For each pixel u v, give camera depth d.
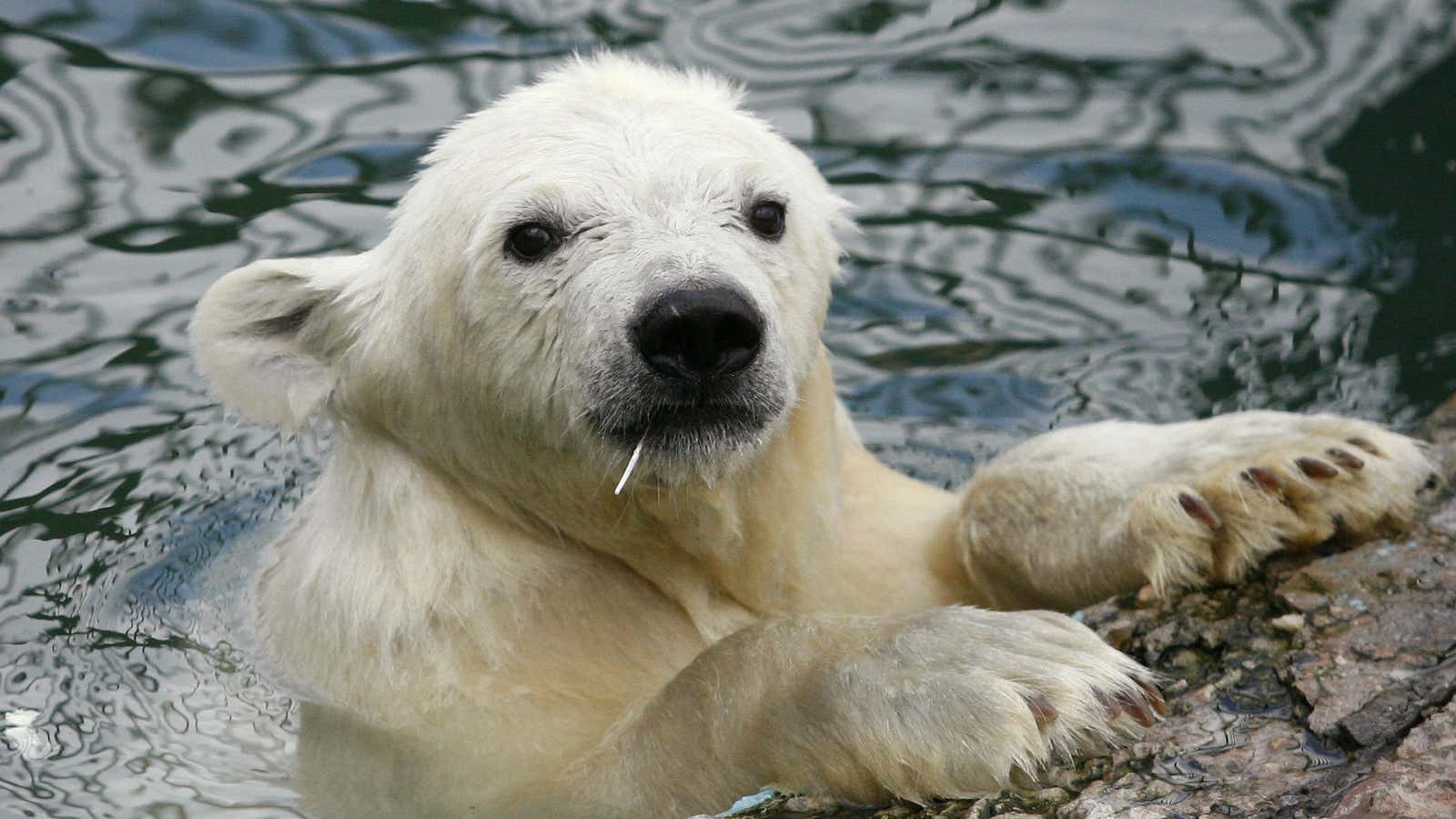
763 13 21.28
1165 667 10.40
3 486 14.29
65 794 10.79
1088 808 8.84
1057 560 11.45
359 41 20.17
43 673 12.18
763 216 11.11
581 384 10.40
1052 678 9.10
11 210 17.12
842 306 17.08
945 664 9.25
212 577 13.52
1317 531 10.96
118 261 16.64
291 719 11.39
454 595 11.23
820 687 9.44
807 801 9.50
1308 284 17.00
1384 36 20.69
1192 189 18.34
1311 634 10.21
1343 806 8.31
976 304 17.05
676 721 9.91
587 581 11.58
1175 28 21.03
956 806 9.16
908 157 18.81
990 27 21.08
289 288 12.02
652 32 20.70
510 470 11.27
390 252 11.68
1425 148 18.83
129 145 18.16
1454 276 16.98
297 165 17.97
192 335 11.92
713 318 9.80
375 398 11.62
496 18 20.83
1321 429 10.98
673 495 10.95
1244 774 9.02
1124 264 17.44
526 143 11.15
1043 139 19.09
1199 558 10.88
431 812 10.48
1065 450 11.80
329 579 11.55
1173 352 16.22
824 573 11.95
